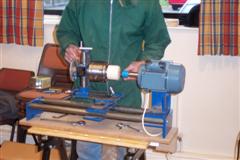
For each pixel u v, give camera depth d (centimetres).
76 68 174
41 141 177
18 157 250
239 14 271
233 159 293
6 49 333
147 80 157
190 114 299
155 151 306
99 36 193
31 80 213
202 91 293
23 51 330
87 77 174
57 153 237
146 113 162
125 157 160
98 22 192
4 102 265
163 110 161
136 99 201
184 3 301
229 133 294
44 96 190
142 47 200
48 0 332
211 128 297
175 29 289
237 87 287
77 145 198
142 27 195
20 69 328
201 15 277
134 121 162
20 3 311
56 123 166
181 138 302
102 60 193
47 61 303
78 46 203
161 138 152
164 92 158
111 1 188
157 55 187
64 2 331
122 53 192
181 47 291
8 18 316
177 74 153
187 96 296
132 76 166
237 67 284
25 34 316
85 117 171
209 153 300
